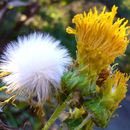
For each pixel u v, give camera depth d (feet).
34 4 0.50
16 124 0.29
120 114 0.64
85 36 0.17
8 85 0.19
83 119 0.19
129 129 0.58
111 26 0.17
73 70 0.18
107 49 0.17
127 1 0.37
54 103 0.18
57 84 0.17
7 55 0.19
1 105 0.22
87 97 0.19
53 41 0.20
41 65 0.17
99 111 0.18
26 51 0.18
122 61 0.34
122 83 0.18
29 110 0.23
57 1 0.70
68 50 0.20
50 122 0.18
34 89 0.17
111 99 0.18
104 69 0.18
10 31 0.46
